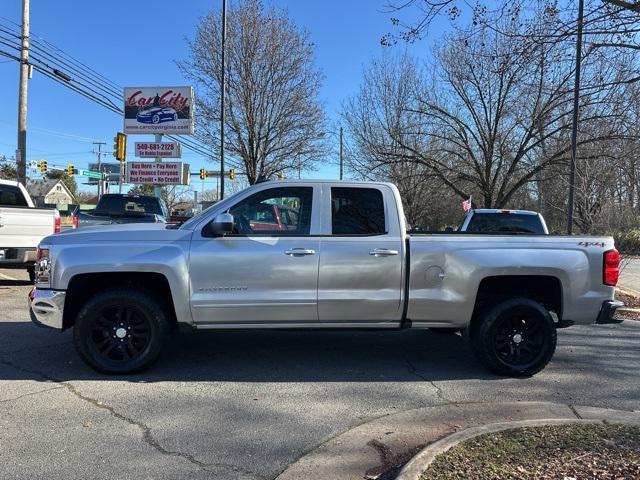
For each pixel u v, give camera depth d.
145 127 27.00
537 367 5.89
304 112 28.03
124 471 3.66
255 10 26.86
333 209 5.84
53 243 5.61
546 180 20.25
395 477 3.52
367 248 5.72
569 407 4.97
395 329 5.93
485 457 3.68
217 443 4.12
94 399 4.96
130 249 5.56
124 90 26.97
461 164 22.97
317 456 3.94
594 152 15.87
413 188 27.56
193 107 26.98
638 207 15.30
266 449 4.04
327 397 5.16
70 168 59.03
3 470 3.63
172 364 6.08
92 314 5.53
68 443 4.05
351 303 5.72
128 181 27.42
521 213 12.55
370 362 6.36
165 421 4.51
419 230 6.82
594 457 3.66
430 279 5.79
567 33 4.83
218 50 26.80
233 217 5.77
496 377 5.89
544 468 3.50
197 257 5.59
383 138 26.03
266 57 26.95
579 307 5.96
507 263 5.81
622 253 15.28
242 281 5.63
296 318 5.74
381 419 4.63
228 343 7.03
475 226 12.41
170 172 27.27
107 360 5.62
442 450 3.79
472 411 4.84
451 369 6.16
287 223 5.84
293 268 5.65
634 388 5.63
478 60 18.80
